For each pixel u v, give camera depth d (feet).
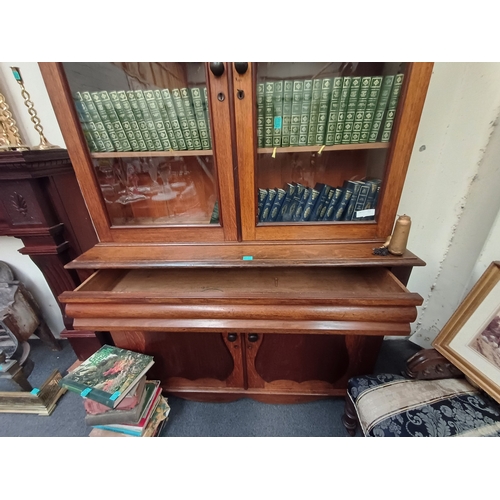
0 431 3.45
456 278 3.53
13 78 3.14
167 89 2.40
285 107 2.39
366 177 2.78
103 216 2.78
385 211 2.62
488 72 2.72
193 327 2.56
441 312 3.85
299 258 2.56
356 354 2.96
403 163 2.40
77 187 3.55
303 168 2.78
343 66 2.27
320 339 2.89
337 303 2.40
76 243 3.70
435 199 3.45
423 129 3.19
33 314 4.28
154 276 3.21
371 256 2.56
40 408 3.61
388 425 2.19
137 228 2.82
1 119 3.08
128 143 2.63
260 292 2.49
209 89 2.21
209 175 2.81
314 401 3.64
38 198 3.15
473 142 3.01
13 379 3.68
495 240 2.75
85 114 2.46
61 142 3.52
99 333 3.91
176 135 2.59
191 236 2.83
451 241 3.50
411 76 2.11
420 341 4.33
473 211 3.17
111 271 3.10
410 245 3.80
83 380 2.71
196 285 3.01
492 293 2.29
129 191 2.99
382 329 2.40
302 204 2.83
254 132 2.37
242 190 2.58
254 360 3.13
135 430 2.87
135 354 3.05
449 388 2.46
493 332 2.29
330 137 2.49
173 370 3.30
